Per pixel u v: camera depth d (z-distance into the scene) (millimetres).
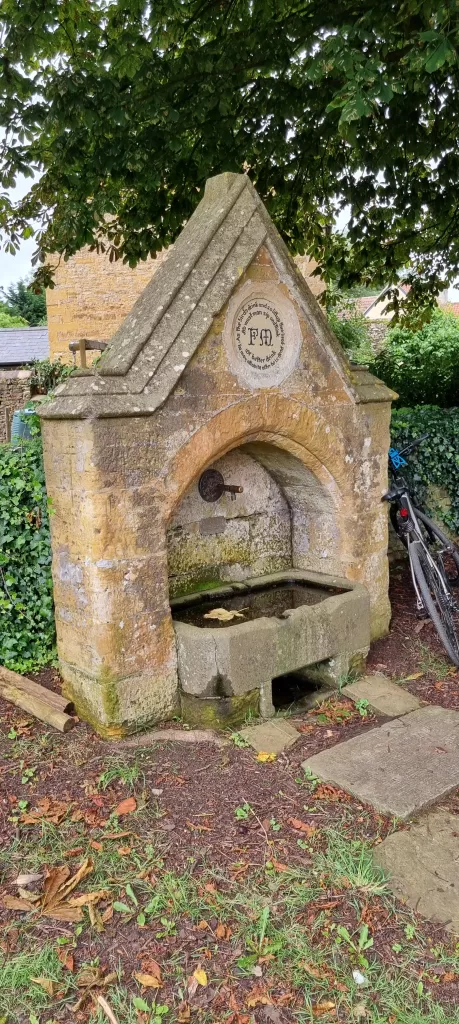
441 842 3029
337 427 4797
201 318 3900
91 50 5914
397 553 7309
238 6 5836
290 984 2344
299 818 3209
